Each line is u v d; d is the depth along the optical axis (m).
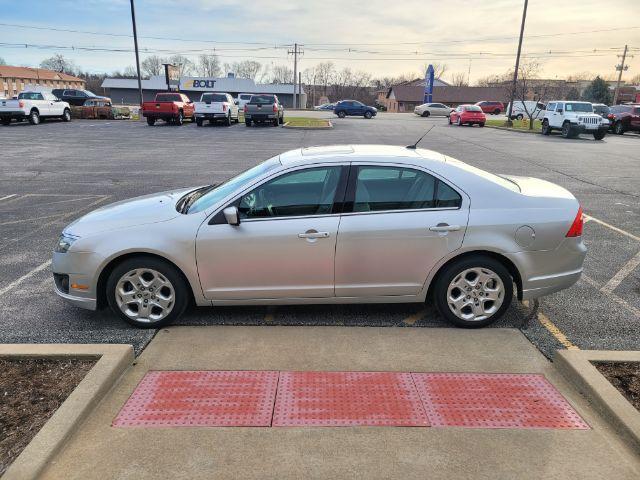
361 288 4.34
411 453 2.89
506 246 4.25
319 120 35.88
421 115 51.97
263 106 29.02
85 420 3.16
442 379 3.63
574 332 4.43
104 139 21.95
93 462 2.81
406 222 4.21
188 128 28.28
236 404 3.33
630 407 3.14
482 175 4.44
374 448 2.93
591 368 3.54
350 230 4.20
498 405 3.33
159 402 3.35
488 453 2.89
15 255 6.53
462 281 4.35
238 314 4.74
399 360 3.90
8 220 8.34
